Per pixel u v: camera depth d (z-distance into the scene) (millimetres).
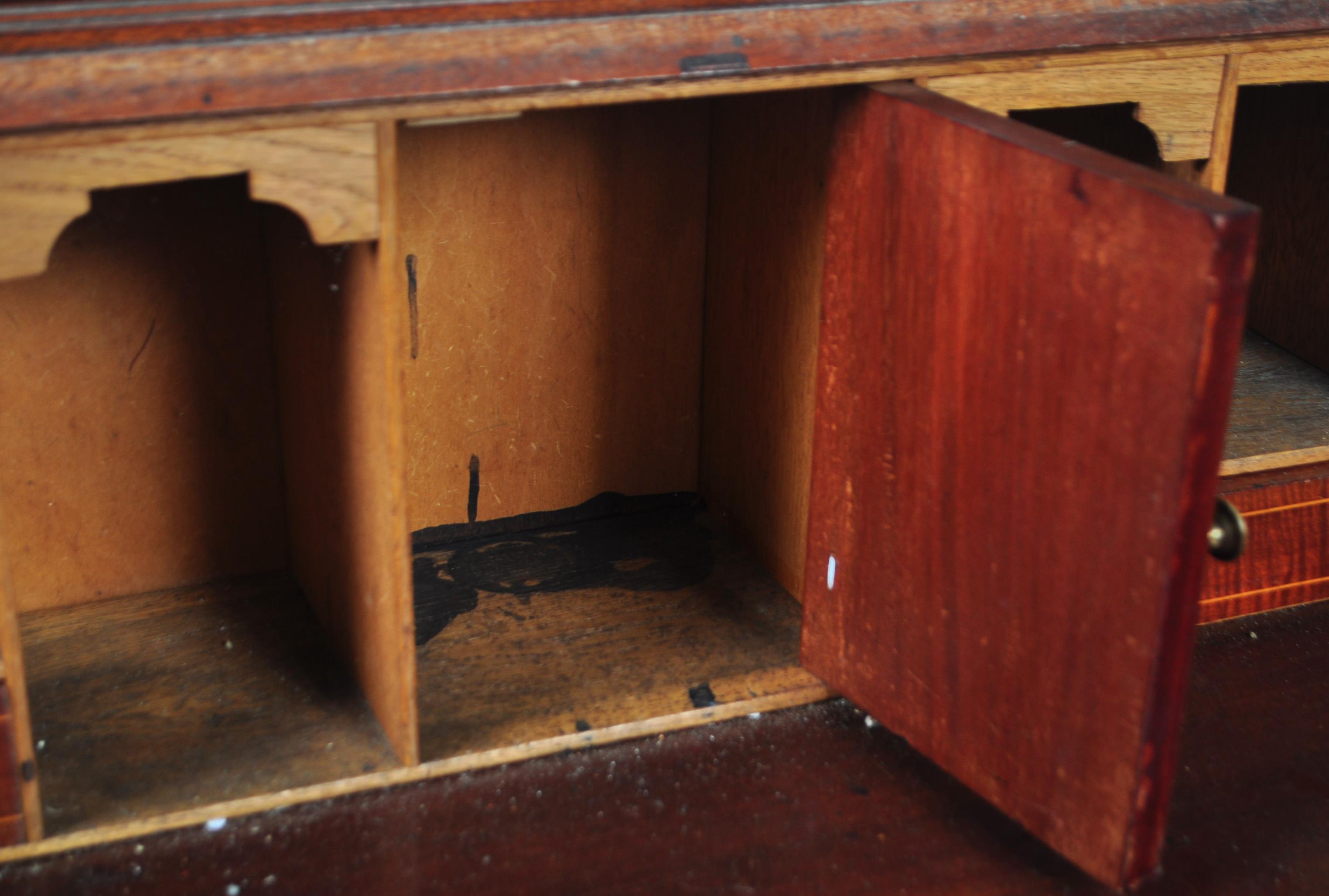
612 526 2049
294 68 1156
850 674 1541
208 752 1473
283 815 1396
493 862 1342
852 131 1360
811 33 1331
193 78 1124
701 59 1291
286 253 1592
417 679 1581
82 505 1731
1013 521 1254
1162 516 1104
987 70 1402
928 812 1435
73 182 1103
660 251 1949
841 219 1396
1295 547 1807
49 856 1320
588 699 1590
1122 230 1084
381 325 1258
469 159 1775
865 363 1400
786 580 1854
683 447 2090
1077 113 2006
